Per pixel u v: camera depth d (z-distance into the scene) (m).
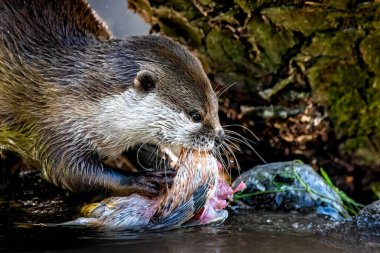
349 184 17.27
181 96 13.34
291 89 16.64
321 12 15.56
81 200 14.91
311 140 17.09
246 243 11.85
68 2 14.55
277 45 16.30
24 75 13.73
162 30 17.28
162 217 13.05
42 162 13.98
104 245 11.64
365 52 16.00
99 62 13.69
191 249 11.42
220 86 17.09
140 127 13.54
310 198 14.68
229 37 16.56
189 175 13.02
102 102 13.52
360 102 16.59
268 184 15.04
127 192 13.59
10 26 13.87
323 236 12.29
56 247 11.54
